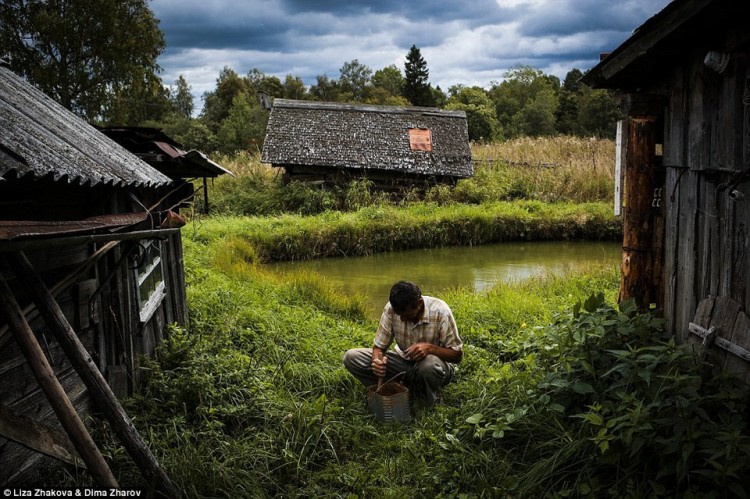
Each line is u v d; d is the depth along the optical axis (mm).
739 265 3742
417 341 5258
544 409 4352
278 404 4863
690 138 4266
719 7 3400
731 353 3773
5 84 4578
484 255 15086
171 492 3209
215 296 8297
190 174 6500
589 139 28094
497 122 57969
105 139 5117
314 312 8477
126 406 4504
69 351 2891
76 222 2938
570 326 4590
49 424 3682
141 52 29719
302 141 21156
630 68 4574
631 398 3600
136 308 5156
